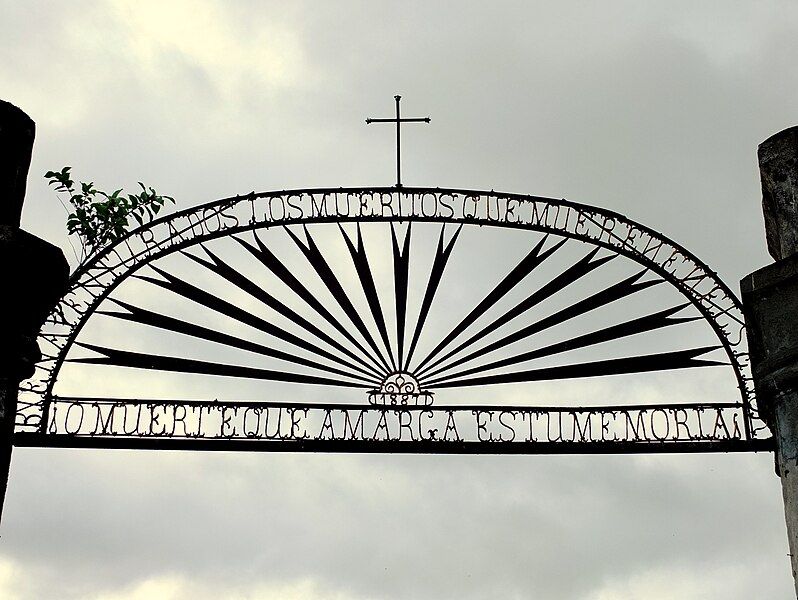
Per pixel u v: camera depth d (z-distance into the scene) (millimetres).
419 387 9266
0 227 7383
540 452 9008
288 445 8914
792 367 8414
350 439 8938
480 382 9273
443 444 8961
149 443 8844
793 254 8539
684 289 9516
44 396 8898
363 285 9484
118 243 9367
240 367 9211
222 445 8875
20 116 7844
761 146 9086
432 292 9469
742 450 8938
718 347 9367
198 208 9555
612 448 9000
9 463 7574
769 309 8672
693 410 9109
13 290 7465
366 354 9359
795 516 8383
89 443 8812
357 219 9664
